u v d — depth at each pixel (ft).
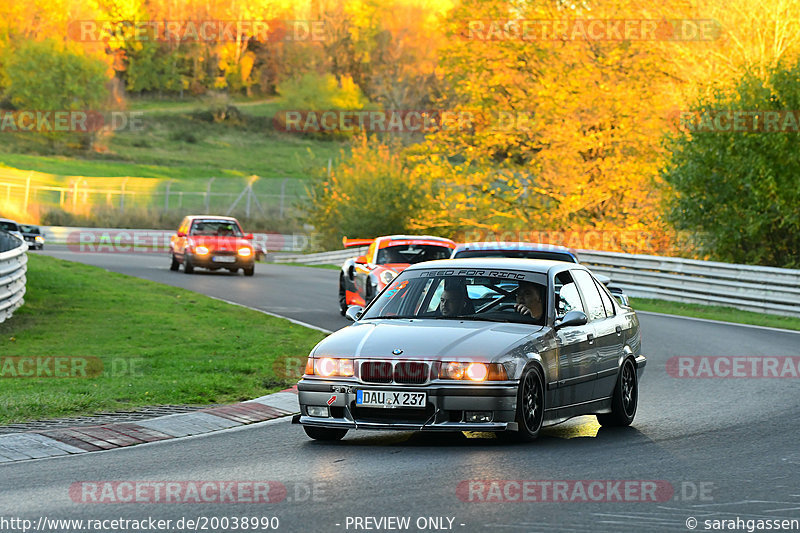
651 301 263.49
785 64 265.13
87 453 83.66
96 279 259.60
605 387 96.43
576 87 349.61
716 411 106.32
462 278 94.84
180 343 155.84
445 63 385.70
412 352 82.53
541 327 89.20
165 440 89.92
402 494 66.54
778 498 66.08
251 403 109.19
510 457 79.77
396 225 428.97
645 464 77.30
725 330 193.47
